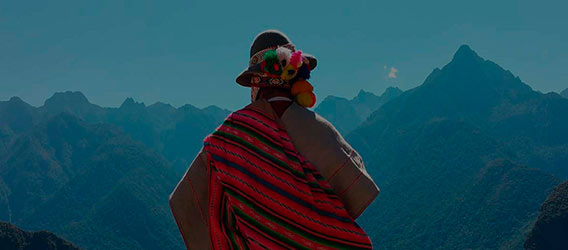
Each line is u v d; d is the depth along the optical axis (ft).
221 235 6.60
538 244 540.52
